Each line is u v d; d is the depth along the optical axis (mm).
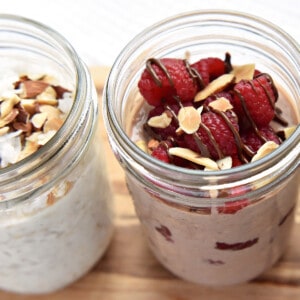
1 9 531
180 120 346
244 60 388
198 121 343
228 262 380
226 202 335
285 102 372
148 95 363
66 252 392
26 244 377
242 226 354
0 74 405
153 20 514
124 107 372
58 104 386
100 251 412
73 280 413
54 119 376
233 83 365
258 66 385
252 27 371
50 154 347
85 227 391
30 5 531
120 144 340
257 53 380
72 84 390
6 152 365
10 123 376
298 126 331
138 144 361
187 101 362
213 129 340
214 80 366
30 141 370
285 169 336
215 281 399
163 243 385
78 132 355
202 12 375
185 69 363
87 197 383
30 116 380
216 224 351
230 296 403
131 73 373
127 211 433
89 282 416
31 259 386
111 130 344
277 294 401
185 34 382
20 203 356
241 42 382
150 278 414
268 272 408
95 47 506
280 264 409
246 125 351
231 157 342
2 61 416
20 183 347
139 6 522
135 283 413
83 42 509
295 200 373
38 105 383
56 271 399
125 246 424
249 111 348
